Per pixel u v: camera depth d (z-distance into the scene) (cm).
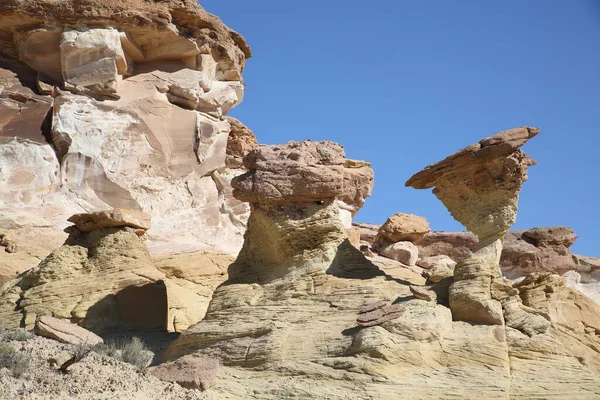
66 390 1541
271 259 1961
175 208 3309
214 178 3541
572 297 1850
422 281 2775
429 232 3400
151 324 2186
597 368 1766
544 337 1697
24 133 3231
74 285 2205
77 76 3372
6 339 1819
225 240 3312
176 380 1673
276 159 1950
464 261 1820
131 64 3528
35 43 3425
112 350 1809
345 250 1920
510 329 1714
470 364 1653
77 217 2325
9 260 2605
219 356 1753
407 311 1727
